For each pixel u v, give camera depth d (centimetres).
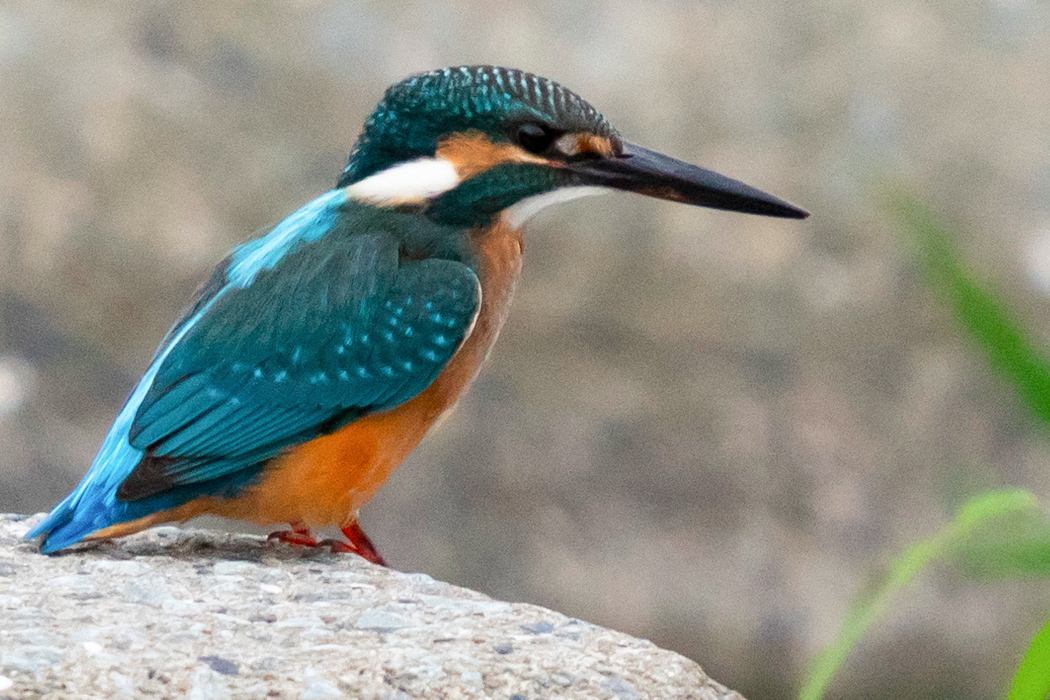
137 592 473
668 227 1513
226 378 533
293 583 502
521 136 568
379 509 1405
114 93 1509
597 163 578
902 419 1458
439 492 1425
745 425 1467
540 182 572
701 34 1603
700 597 1402
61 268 1438
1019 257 1480
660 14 1609
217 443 525
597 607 1396
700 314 1495
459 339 557
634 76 1577
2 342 1412
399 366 546
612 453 1452
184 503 530
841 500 1441
